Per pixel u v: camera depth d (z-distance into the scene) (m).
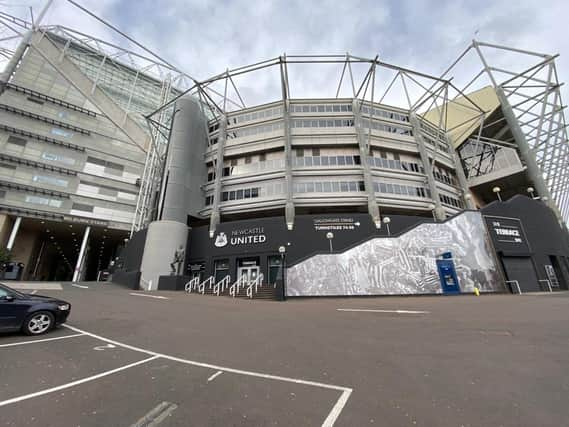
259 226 25.58
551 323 7.16
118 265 34.47
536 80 33.41
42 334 6.50
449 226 19.75
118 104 42.25
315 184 28.34
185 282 22.47
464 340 5.95
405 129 32.69
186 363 4.72
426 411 2.98
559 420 2.69
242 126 32.88
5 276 30.34
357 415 2.93
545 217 24.22
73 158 36.53
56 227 36.94
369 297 17.16
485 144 37.59
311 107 32.53
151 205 36.09
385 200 27.17
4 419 2.80
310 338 6.47
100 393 3.47
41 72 36.53
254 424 2.77
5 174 31.53
